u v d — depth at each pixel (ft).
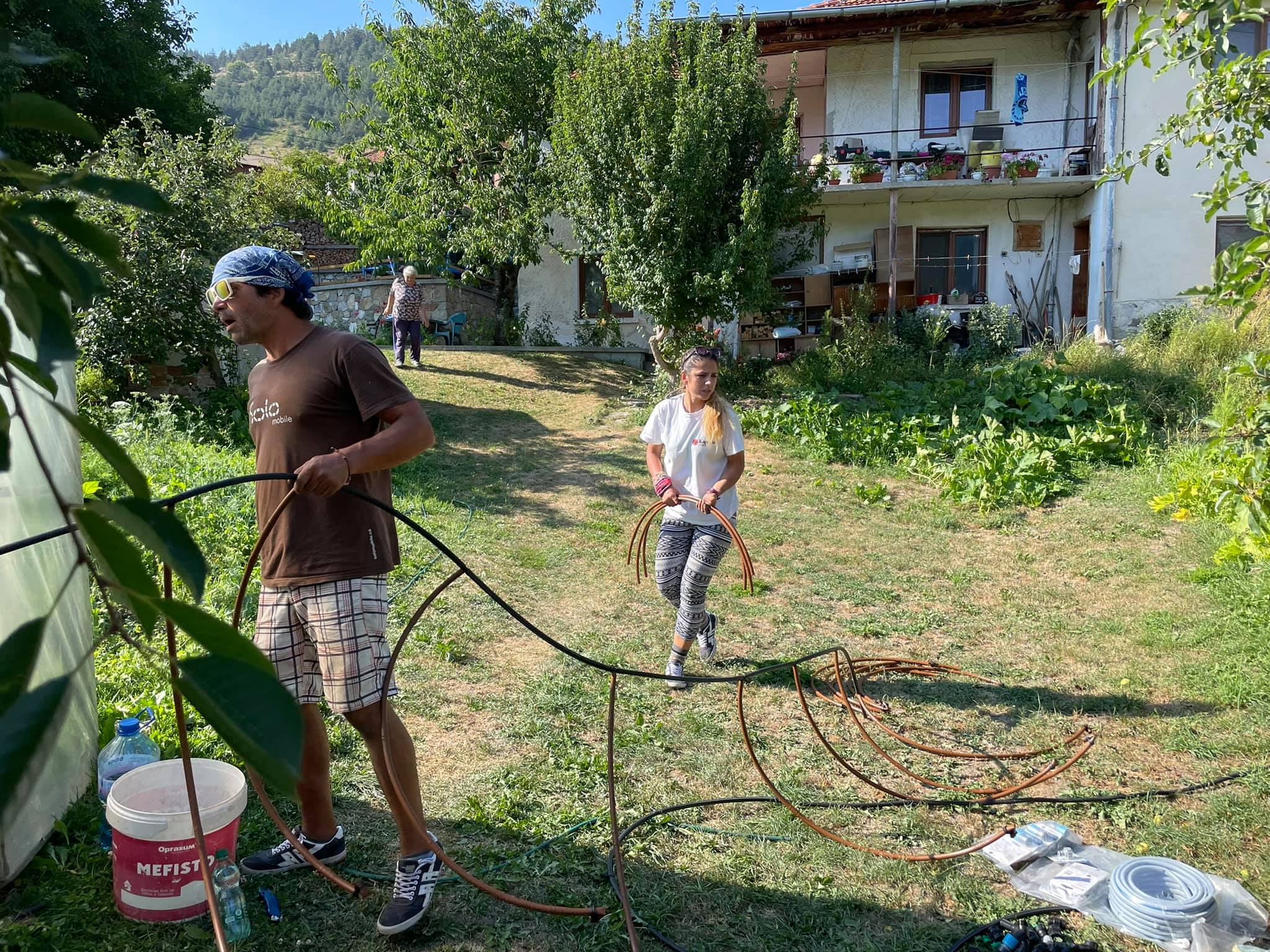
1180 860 11.76
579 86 48.24
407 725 14.85
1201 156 56.80
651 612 21.03
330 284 65.46
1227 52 14.55
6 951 8.83
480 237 55.36
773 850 11.84
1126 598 22.03
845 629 20.39
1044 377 41.93
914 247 63.31
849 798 13.32
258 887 10.46
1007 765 14.39
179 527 2.52
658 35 45.85
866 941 10.16
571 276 64.80
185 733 5.85
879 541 27.17
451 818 12.17
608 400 47.67
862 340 54.65
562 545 26.02
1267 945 9.64
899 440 37.04
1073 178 57.98
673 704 16.20
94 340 33.65
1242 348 44.42
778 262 50.85
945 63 63.26
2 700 2.16
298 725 2.34
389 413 9.39
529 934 10.03
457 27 54.70
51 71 59.77
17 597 9.74
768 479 34.01
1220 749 14.62
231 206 36.91
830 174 58.03
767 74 67.72
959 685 17.38
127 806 9.74
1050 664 18.38
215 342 36.40
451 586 21.86
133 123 66.23
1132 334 57.57
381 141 59.82
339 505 9.52
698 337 46.42
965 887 11.14
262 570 9.92
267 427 9.64
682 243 44.55
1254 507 17.80
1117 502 29.60
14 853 9.85
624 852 11.67
